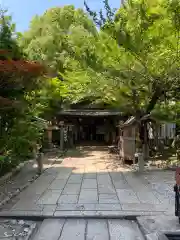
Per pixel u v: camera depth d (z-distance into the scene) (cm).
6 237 411
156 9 777
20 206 557
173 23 791
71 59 1112
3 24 718
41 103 1170
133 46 830
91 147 2061
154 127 1534
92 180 827
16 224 468
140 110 1167
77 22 1056
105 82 1033
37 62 701
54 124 1905
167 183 768
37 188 723
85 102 2000
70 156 1498
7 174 818
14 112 746
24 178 846
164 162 1125
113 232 432
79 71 1073
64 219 491
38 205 563
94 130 2577
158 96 1123
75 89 1377
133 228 449
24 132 817
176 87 1105
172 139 1625
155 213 501
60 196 637
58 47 1384
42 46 1370
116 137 1962
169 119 1131
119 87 1073
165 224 445
